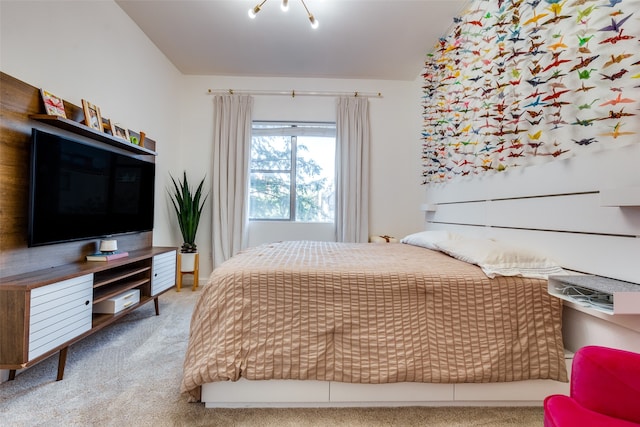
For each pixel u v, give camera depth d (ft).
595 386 2.65
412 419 4.08
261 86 12.01
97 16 7.25
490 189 6.57
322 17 8.39
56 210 5.59
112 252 6.95
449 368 4.00
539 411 4.22
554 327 4.13
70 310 4.98
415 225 11.94
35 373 5.13
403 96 12.23
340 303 4.13
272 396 4.17
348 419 4.07
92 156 6.54
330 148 12.44
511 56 5.71
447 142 8.80
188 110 11.91
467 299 4.15
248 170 11.70
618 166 3.72
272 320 4.06
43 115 5.33
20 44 5.25
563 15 4.56
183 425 3.91
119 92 8.14
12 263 4.96
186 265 10.79
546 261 4.54
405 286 4.17
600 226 3.96
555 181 4.75
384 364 4.00
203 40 9.59
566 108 4.56
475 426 3.96
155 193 10.07
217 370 3.88
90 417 4.05
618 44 3.78
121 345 6.30
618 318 3.49
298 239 12.10
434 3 7.80
